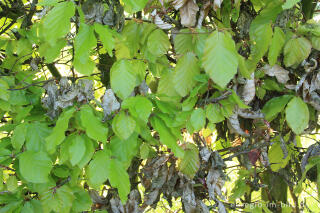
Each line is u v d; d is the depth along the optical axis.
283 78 0.88
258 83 0.91
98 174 0.77
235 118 0.87
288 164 1.07
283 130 1.01
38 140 0.81
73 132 0.81
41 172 0.77
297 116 0.86
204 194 1.01
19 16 0.97
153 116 0.81
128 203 0.96
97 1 0.81
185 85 0.83
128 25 0.86
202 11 0.84
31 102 0.87
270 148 1.07
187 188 0.96
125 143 0.83
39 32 0.81
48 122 0.84
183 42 0.86
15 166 0.83
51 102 0.83
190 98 0.83
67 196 0.83
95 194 0.98
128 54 0.87
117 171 0.78
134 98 0.78
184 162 0.92
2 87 0.81
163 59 0.89
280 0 0.84
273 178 1.07
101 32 0.75
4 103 0.83
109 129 0.83
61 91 0.82
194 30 0.84
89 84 0.81
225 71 0.74
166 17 0.87
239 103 0.79
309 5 0.96
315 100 0.88
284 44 0.87
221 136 1.05
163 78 0.87
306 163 0.94
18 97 0.85
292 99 0.86
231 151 1.05
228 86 0.89
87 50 0.75
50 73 1.17
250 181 1.03
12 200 0.83
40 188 0.82
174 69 0.83
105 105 0.79
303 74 0.89
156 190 0.97
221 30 0.76
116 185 0.77
